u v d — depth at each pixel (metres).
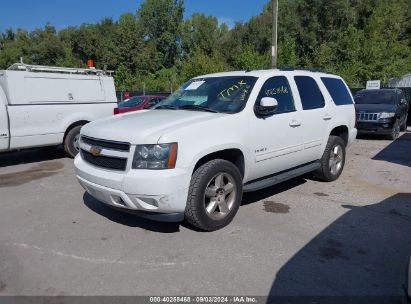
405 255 3.99
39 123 8.27
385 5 43.88
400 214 5.18
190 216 4.33
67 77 8.84
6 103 7.77
